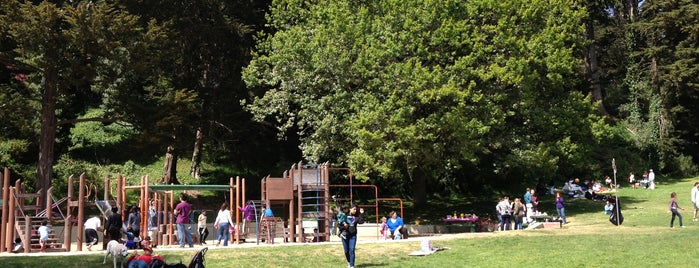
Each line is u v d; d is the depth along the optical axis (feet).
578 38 143.43
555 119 127.85
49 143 115.44
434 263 63.93
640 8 206.49
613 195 147.64
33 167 138.72
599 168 181.98
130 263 52.70
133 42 114.52
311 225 105.70
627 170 182.60
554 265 61.05
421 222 124.16
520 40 119.55
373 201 153.89
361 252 71.51
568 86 143.23
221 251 71.05
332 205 134.31
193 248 76.02
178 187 91.91
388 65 114.52
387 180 154.30
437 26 117.08
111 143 156.15
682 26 188.85
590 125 134.62
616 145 195.42
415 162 115.03
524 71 119.03
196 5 133.18
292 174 90.17
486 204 150.92
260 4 155.02
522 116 130.00
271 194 89.51
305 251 71.67
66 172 136.87
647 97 204.44
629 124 211.00
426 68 108.17
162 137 119.85
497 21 124.26
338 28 116.26
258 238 86.94
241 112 139.64
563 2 138.41
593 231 90.02
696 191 99.66
